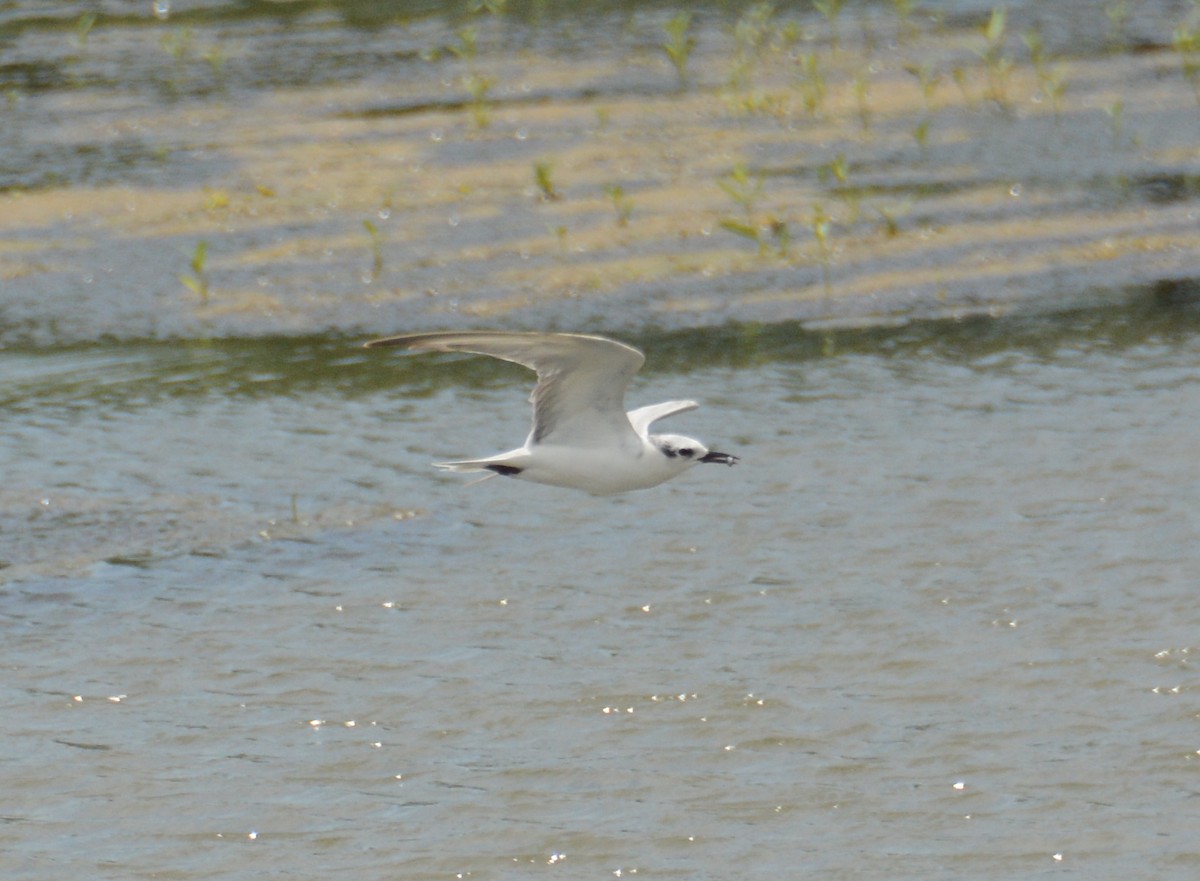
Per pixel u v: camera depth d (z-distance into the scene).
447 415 18.22
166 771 11.72
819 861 10.36
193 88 32.19
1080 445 16.31
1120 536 14.38
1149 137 26.16
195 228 24.39
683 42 30.66
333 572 14.67
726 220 22.23
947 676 12.44
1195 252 21.88
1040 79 28.94
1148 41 31.66
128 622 13.90
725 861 10.42
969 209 23.69
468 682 12.72
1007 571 13.94
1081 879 10.05
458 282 22.03
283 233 23.98
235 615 13.97
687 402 11.38
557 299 21.41
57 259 23.64
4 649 13.50
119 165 27.42
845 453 16.55
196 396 19.08
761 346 19.75
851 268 21.91
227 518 15.81
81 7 41.25
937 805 10.90
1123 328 19.56
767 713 12.09
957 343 19.48
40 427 18.30
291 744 12.02
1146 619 13.02
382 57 33.88
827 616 13.41
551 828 10.86
